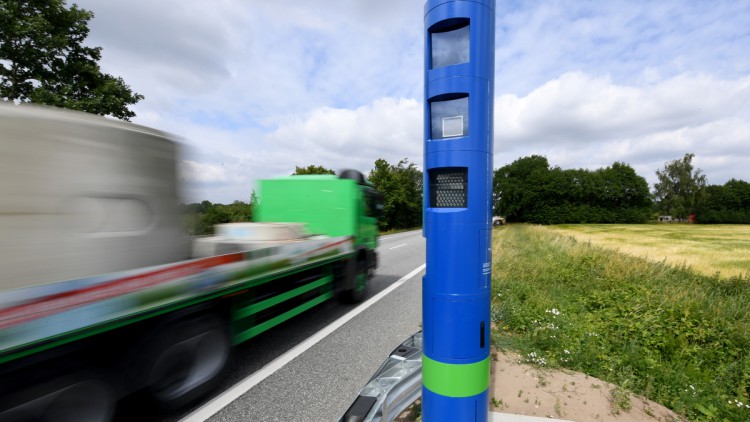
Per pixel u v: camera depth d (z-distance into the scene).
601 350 4.29
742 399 3.47
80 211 2.32
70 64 12.95
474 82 1.93
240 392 3.53
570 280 8.45
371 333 5.33
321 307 6.88
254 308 4.02
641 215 79.62
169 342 2.93
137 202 2.70
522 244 18.52
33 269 2.07
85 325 2.19
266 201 7.14
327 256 5.66
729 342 4.76
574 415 2.90
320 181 6.94
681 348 4.55
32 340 1.94
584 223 80.44
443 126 2.01
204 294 3.15
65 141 2.25
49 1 12.20
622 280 8.26
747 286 8.45
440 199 2.04
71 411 2.32
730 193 82.75
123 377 2.64
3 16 11.20
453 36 1.99
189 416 3.09
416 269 11.86
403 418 2.86
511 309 5.86
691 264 13.89
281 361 4.30
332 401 3.38
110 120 2.52
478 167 1.94
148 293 2.61
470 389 1.98
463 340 1.96
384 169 54.25
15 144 2.02
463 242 1.95
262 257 3.99
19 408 2.04
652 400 3.30
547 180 83.06
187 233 3.19
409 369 2.94
